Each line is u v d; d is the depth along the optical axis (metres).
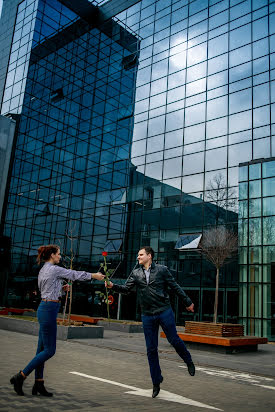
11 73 34.84
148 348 4.98
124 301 25.42
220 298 20.38
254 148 21.31
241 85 22.89
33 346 10.45
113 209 28.08
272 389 6.30
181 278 22.38
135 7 31.86
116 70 31.39
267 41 22.38
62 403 4.37
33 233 30.77
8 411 3.88
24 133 31.66
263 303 18.80
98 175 30.03
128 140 28.69
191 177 23.86
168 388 5.77
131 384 5.89
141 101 28.77
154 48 29.17
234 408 4.69
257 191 20.39
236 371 8.16
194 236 22.42
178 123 25.69
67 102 33.50
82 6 35.09
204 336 11.64
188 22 27.30
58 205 31.69
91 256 28.56
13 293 29.47
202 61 25.52
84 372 6.75
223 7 25.28
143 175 26.80
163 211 24.78
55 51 34.44
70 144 32.41
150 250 5.10
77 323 14.23
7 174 30.19
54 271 4.82
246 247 20.03
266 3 22.97
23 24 35.34
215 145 23.20
